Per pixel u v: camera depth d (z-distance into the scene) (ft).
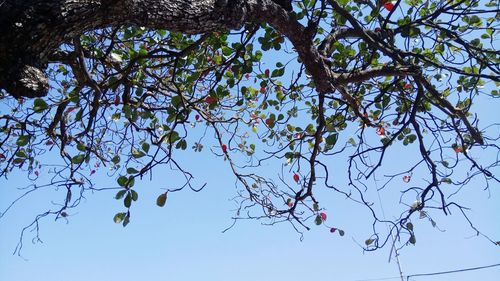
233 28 10.73
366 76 13.32
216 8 10.18
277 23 11.96
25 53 7.75
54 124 13.83
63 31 8.13
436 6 15.01
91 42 15.48
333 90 13.33
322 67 12.81
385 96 15.75
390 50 13.03
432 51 15.75
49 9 7.79
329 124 14.84
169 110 13.78
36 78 7.80
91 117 12.87
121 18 8.90
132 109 14.94
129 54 15.81
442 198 14.29
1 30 7.54
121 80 13.35
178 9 9.62
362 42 14.61
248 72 14.67
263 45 14.26
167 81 16.58
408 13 14.85
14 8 7.62
